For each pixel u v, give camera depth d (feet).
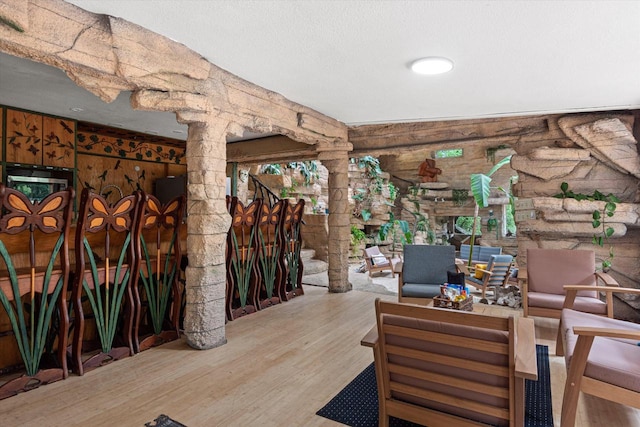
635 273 14.43
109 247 10.13
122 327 10.93
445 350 5.58
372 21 7.89
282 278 16.10
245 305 14.17
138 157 21.31
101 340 9.45
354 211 33.96
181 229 12.38
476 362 5.35
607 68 10.26
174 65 9.00
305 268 23.04
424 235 38.81
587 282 12.04
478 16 7.63
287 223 16.49
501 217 37.65
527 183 16.17
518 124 16.19
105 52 7.79
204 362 9.66
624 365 6.16
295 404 7.63
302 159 22.76
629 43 8.69
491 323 5.02
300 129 14.52
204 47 9.31
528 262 12.87
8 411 7.29
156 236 11.44
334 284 17.81
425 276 14.11
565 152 14.92
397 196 41.70
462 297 9.57
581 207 14.42
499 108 14.58
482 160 38.40
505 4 7.16
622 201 14.42
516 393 5.11
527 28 8.10
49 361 9.18
